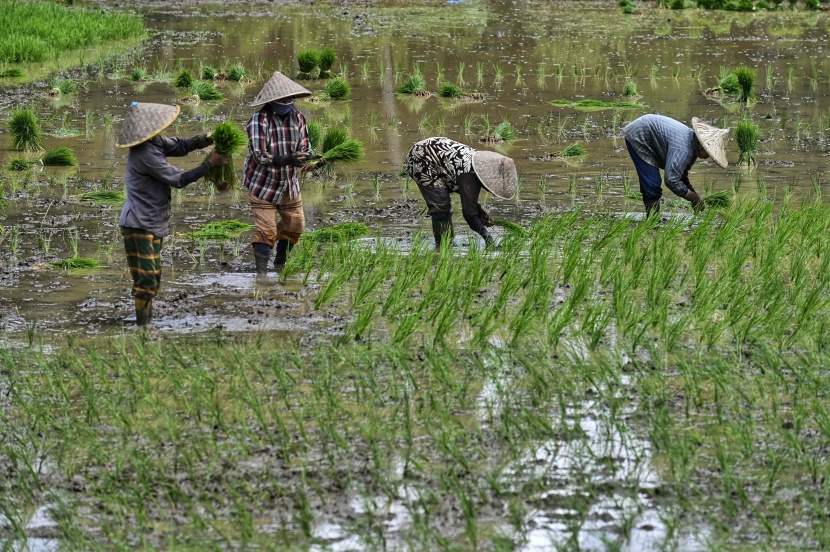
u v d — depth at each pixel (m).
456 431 16.05
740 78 47.66
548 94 50.69
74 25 65.69
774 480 14.67
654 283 21.94
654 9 84.88
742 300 21.25
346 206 31.39
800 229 27.06
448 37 68.81
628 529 13.48
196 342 20.16
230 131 20.91
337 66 57.97
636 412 16.80
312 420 16.61
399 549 13.13
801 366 18.53
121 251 26.92
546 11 83.25
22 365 19.03
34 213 30.41
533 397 17.19
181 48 63.25
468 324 20.97
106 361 18.95
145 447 15.74
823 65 57.88
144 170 20.64
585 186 33.88
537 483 14.62
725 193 30.03
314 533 13.48
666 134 27.89
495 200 32.03
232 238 28.02
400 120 44.44
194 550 13.05
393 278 24.19
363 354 19.14
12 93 49.25
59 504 14.08
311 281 24.25
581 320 21.06
